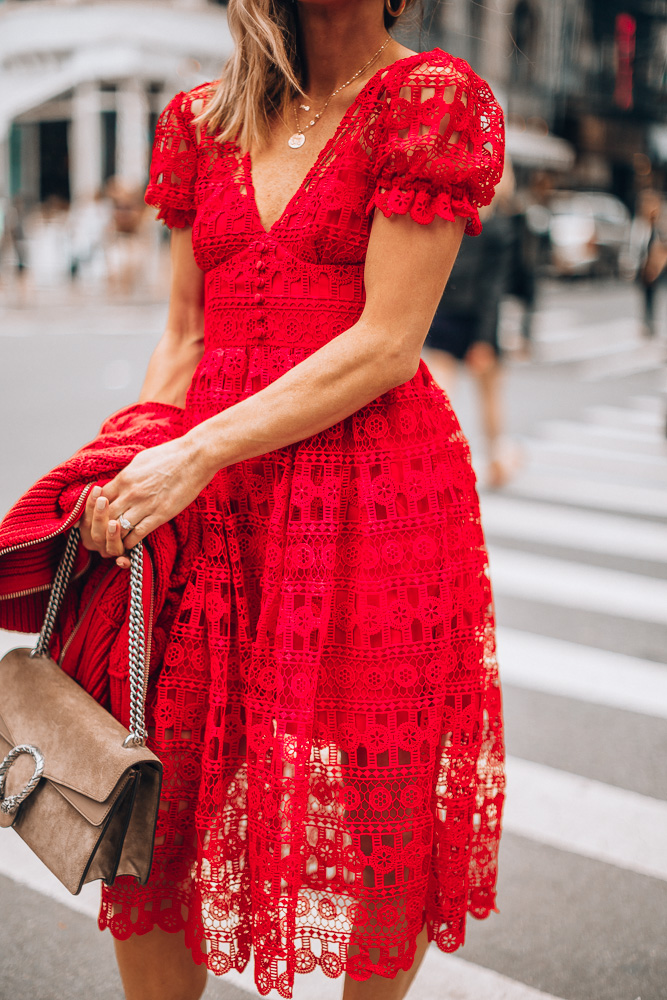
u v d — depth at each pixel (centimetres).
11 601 165
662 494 676
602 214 2505
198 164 163
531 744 337
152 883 162
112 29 2309
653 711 364
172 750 158
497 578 510
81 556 159
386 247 143
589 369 1217
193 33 2355
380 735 151
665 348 1396
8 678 159
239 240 153
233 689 159
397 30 166
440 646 155
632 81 3578
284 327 151
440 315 629
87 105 2381
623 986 222
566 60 3170
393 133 142
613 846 278
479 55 2405
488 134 147
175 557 159
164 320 1602
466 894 164
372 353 143
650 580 509
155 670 162
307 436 147
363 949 154
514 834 283
